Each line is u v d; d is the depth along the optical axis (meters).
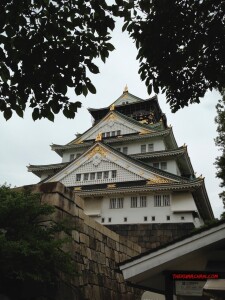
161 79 6.65
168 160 33.91
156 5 6.09
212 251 7.29
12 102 5.41
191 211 27.00
